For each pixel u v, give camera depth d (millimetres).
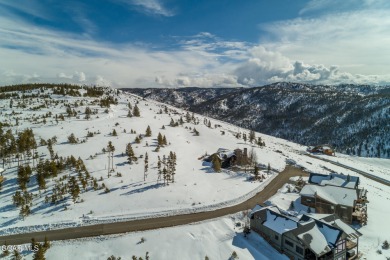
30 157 73188
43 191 57500
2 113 116500
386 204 64188
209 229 47062
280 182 73750
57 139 88625
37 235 44406
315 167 93438
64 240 43094
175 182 66375
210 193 62625
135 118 128125
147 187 62500
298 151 134500
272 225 44500
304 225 42156
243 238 44969
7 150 70188
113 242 42688
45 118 112375
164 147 91375
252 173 79125
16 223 47125
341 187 59844
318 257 38875
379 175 95375
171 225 48094
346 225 45938
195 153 92875
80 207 53031
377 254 43375
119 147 85812
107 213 51562
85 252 40406
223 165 84938
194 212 53656
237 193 63750
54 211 51312
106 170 69375
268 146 126750
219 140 116750
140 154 81875
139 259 37812
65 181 61969
